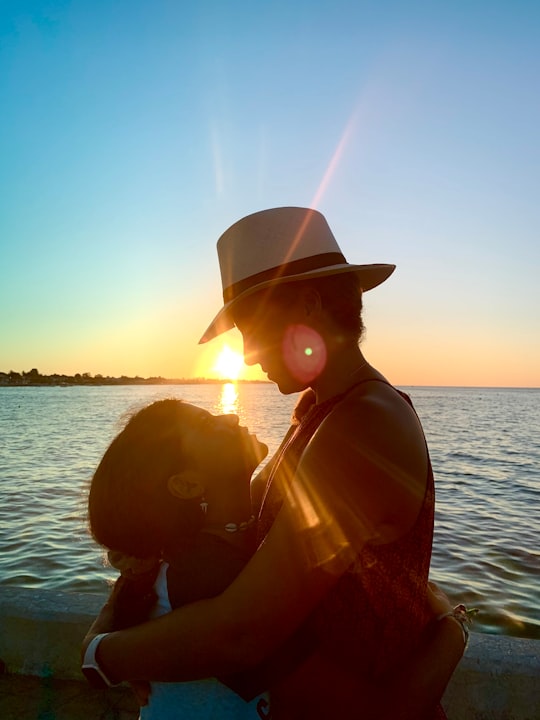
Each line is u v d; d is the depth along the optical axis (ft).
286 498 4.24
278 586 4.01
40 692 9.45
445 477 55.98
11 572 25.52
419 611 4.41
